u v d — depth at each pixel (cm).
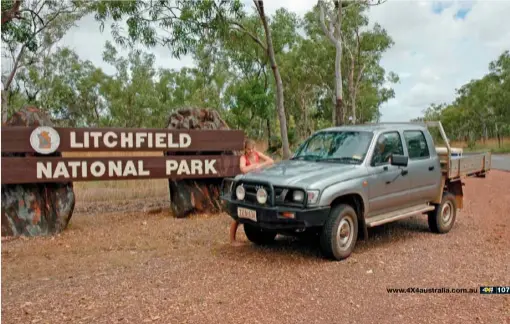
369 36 3209
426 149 799
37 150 845
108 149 906
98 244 762
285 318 445
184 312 458
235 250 707
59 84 3688
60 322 435
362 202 666
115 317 446
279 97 1413
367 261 640
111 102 4050
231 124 3034
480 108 5419
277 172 664
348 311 463
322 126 4259
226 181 1023
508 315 454
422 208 778
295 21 2769
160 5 1274
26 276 587
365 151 696
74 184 1310
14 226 821
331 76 3650
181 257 672
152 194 1325
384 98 4800
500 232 827
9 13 1677
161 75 4338
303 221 595
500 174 1977
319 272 590
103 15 1280
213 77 3556
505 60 5028
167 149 961
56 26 2409
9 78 2395
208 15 1287
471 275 578
